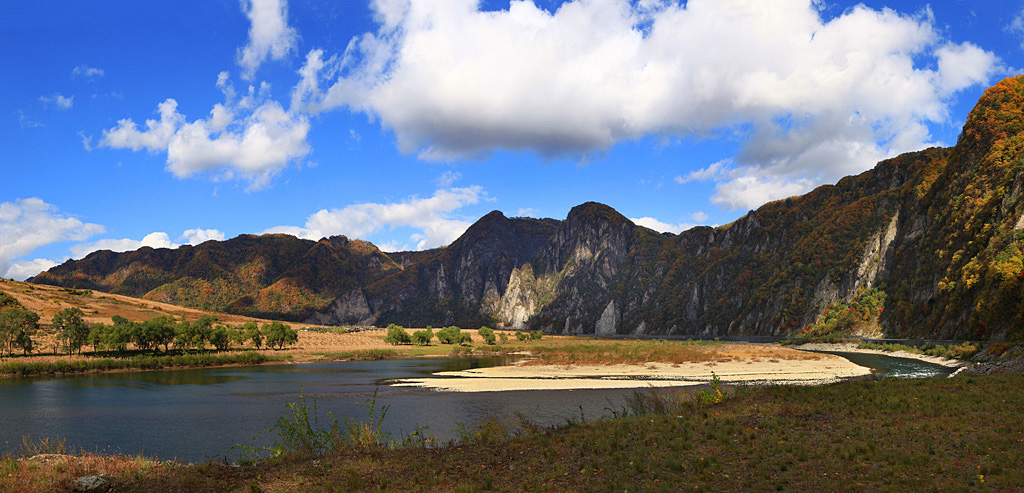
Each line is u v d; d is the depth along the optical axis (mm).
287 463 18156
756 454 15625
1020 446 14773
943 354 88188
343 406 44000
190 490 14828
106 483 15016
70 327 100188
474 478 15164
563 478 14570
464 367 86812
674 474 14180
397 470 16469
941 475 12922
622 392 48688
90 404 47312
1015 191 117875
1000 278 94562
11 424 37594
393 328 170000
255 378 71000
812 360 80500
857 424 18531
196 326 111000
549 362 83688
